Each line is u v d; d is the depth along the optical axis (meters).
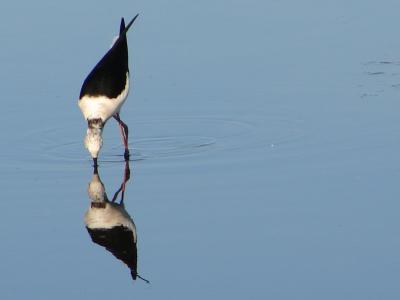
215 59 16.64
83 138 13.91
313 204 11.34
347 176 12.09
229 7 18.98
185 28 17.92
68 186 12.31
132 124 14.49
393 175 12.02
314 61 16.38
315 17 18.38
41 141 13.80
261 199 11.56
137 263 10.13
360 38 17.25
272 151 13.08
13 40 17.52
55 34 17.69
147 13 18.61
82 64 16.39
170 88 15.60
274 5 19.08
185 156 13.12
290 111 14.48
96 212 11.52
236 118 14.41
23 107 14.91
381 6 18.81
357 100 14.71
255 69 16.17
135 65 16.47
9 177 12.60
